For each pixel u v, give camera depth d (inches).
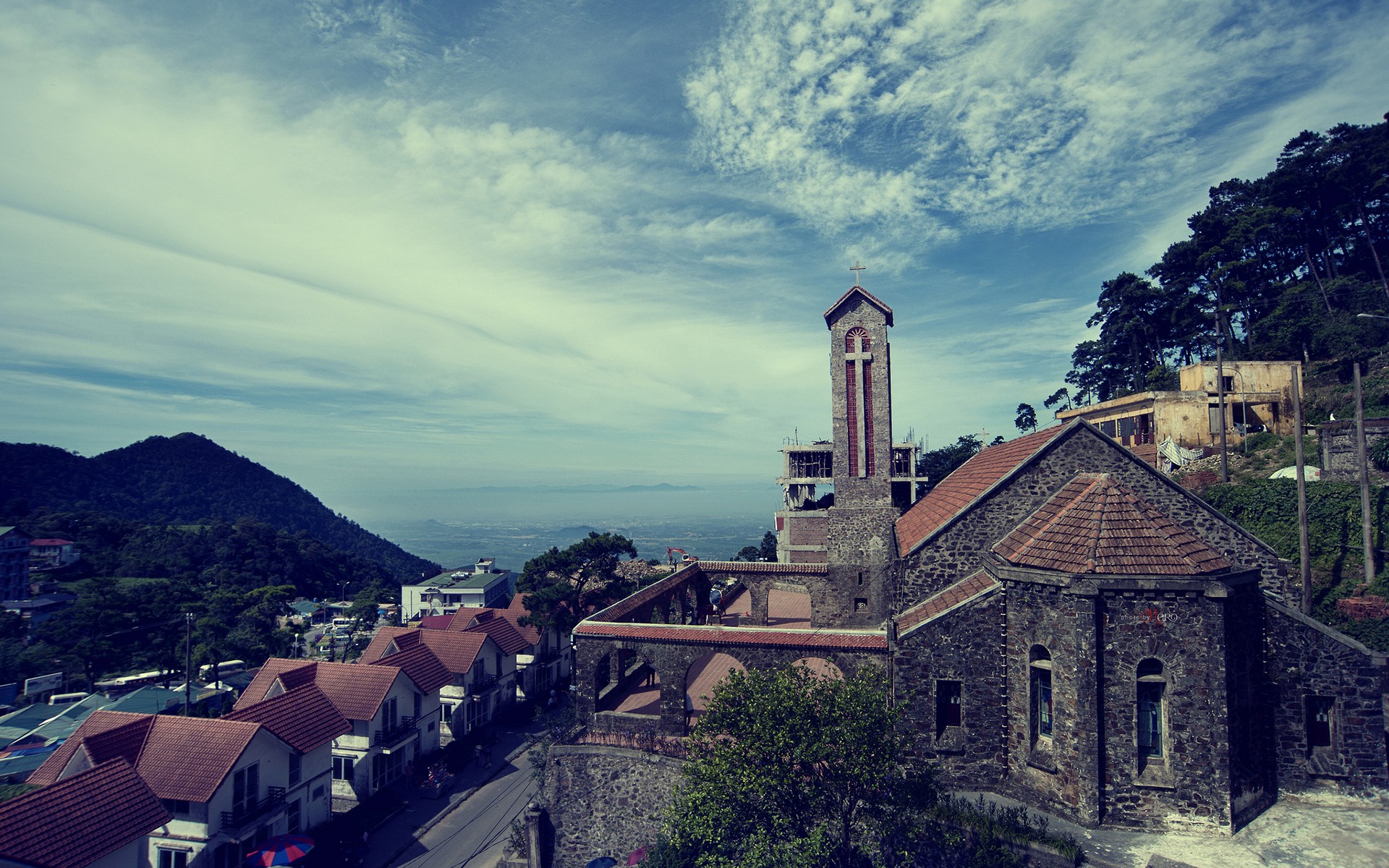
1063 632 798.5
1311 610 1359.5
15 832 895.1
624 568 3243.1
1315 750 844.0
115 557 5128.0
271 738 1374.3
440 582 4714.6
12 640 3198.8
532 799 1182.3
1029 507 1003.9
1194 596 759.7
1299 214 2620.6
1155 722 781.3
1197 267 2797.7
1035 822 777.6
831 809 767.7
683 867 906.1
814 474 2829.7
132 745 1286.9
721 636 1075.3
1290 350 2432.3
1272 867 687.7
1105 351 3144.7
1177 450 2086.6
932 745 884.6
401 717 1836.9
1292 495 1587.1
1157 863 700.0
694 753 830.5
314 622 4763.8
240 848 1279.5
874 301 1481.3
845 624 1499.8
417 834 1550.2
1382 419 1599.4
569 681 2819.9
